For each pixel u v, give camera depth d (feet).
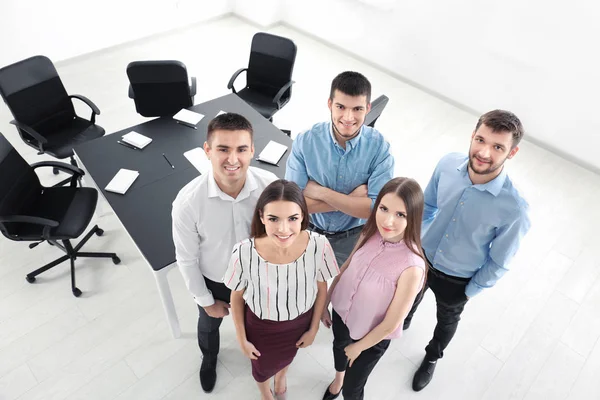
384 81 17.52
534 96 14.33
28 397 8.02
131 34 18.33
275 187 4.92
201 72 17.21
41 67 10.83
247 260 5.47
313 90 16.66
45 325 9.05
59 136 11.41
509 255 6.28
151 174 9.07
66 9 16.08
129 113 14.88
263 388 7.51
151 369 8.53
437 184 6.93
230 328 9.21
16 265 10.07
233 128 5.18
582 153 14.06
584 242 11.57
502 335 9.48
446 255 6.93
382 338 5.77
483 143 5.69
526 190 13.12
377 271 5.49
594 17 12.14
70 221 9.14
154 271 7.30
